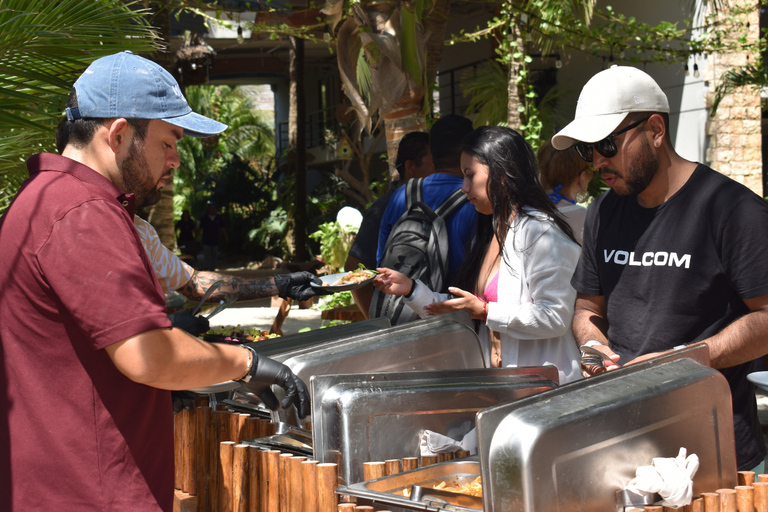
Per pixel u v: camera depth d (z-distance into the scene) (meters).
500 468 1.48
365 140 21.36
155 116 1.68
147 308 1.54
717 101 11.16
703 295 2.10
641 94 2.11
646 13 12.44
